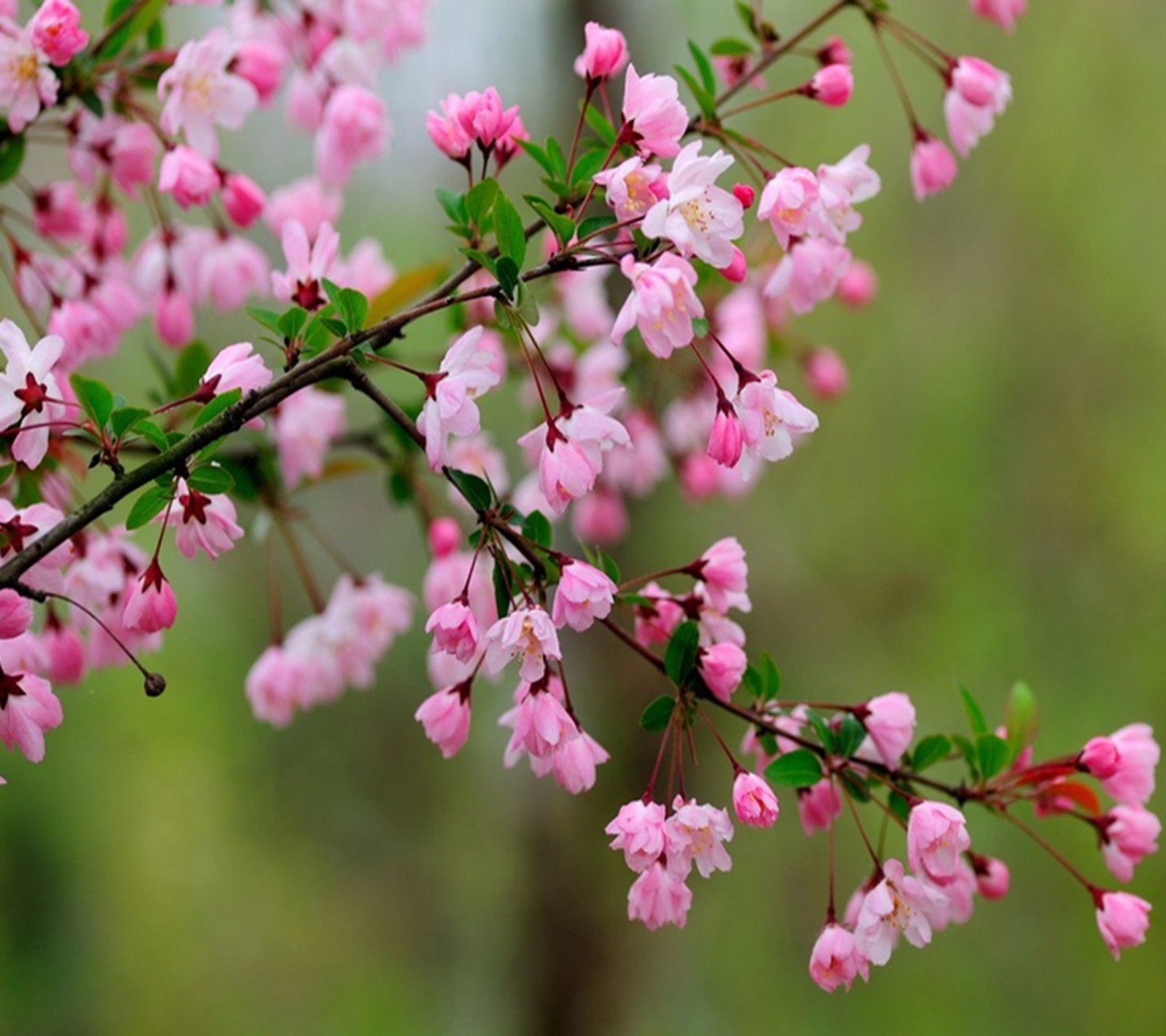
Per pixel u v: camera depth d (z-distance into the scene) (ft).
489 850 46.88
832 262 12.71
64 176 22.02
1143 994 42.80
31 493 12.21
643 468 19.94
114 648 13.41
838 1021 45.37
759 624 43.65
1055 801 12.20
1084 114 41.29
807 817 11.82
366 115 15.89
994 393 43.68
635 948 34.58
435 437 9.53
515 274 9.46
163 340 15.46
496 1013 44.19
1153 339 42.91
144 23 13.05
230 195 14.65
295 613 48.03
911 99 40.75
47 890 48.08
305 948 50.65
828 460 44.14
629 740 31.86
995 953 45.42
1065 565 43.55
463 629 9.56
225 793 50.42
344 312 9.56
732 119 36.96
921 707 44.27
